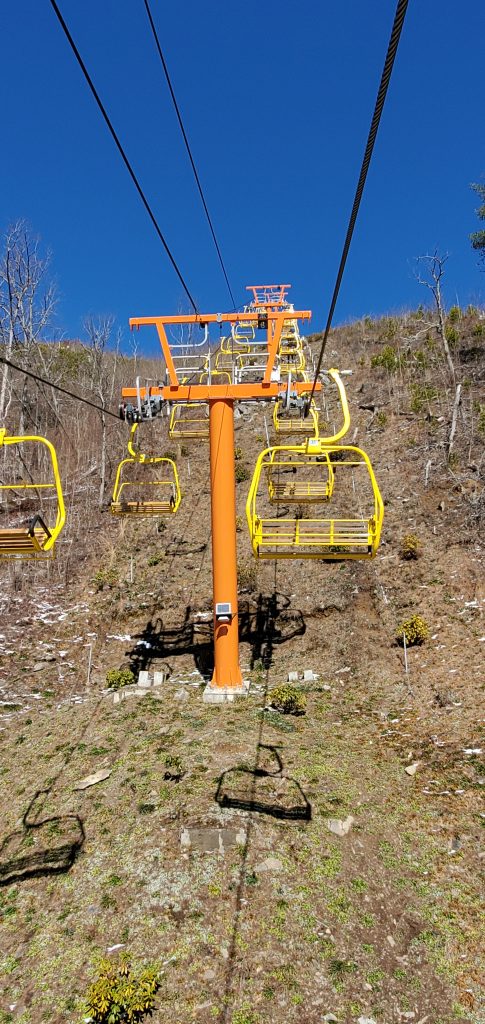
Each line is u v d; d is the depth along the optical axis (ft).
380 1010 20.86
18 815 31.96
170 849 27.68
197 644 53.01
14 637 54.29
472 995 21.13
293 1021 20.54
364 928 23.90
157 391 42.01
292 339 51.01
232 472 42.88
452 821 29.12
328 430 87.76
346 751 35.60
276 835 28.09
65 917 25.02
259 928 23.80
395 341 114.11
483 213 84.23
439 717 38.40
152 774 33.37
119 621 56.75
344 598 54.44
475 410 77.71
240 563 63.00
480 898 24.91
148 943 23.44
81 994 21.72
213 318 40.93
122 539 71.00
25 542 22.02
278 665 48.88
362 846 27.86
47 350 124.06
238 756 34.65
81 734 39.73
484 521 57.62
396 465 73.82
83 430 102.63
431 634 47.55
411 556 56.49
